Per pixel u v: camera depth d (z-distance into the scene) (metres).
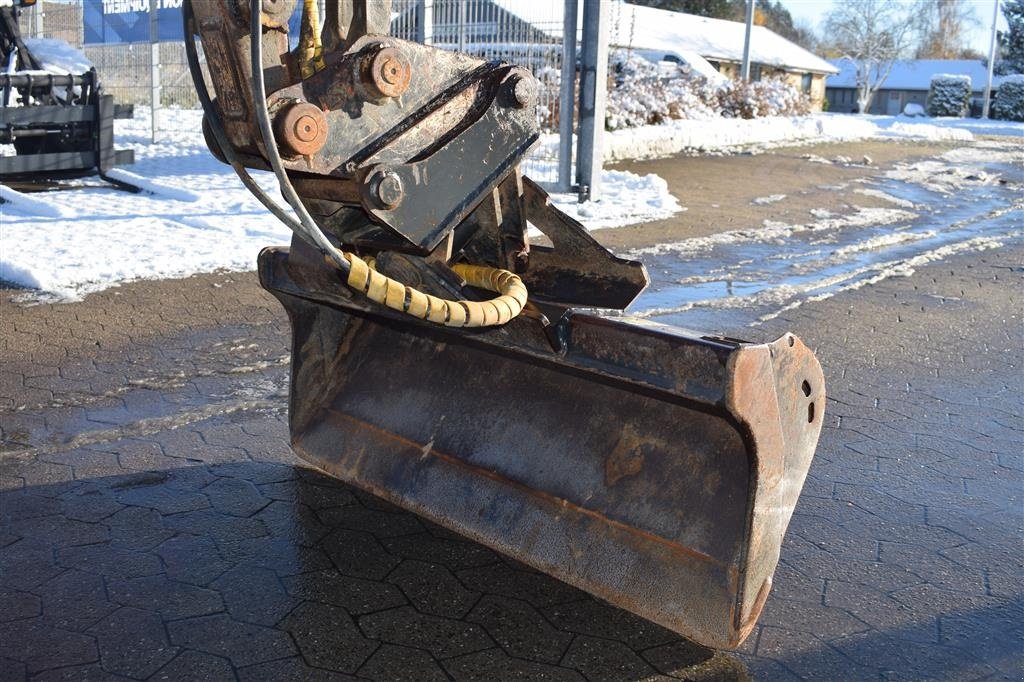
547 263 3.63
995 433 5.13
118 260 8.09
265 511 3.92
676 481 3.02
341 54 2.67
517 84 2.92
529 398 3.49
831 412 5.37
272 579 3.41
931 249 10.72
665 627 2.91
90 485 4.14
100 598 3.26
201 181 13.02
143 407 5.08
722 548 2.85
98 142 12.19
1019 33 65.19
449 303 2.83
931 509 4.16
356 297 3.40
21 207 10.34
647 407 3.17
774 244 10.66
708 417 2.99
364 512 3.93
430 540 3.71
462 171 2.87
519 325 2.94
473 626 3.15
